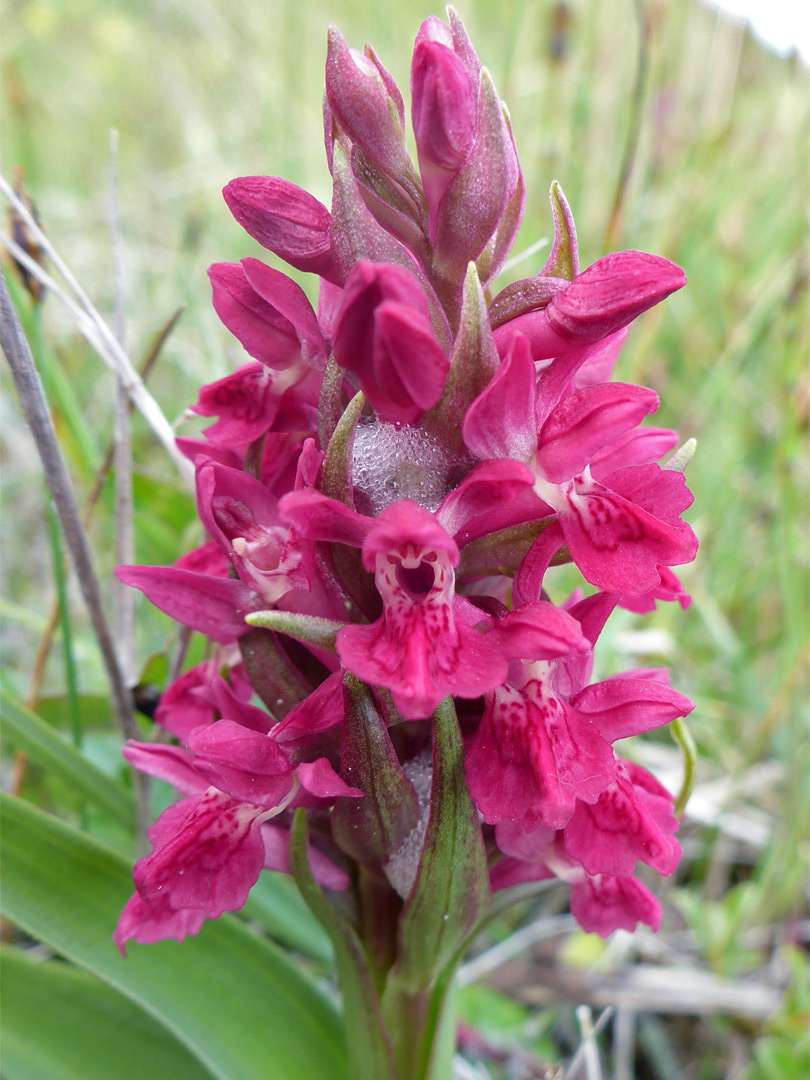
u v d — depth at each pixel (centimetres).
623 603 5
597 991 8
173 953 6
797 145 15
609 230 10
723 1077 8
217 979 6
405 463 5
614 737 5
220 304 5
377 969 5
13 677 9
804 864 9
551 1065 7
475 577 5
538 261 14
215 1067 5
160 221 16
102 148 20
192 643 8
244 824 5
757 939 9
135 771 7
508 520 5
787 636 11
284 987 6
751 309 13
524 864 5
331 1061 6
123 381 7
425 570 5
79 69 21
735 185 15
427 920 5
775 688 10
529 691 5
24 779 8
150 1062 6
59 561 7
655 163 13
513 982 8
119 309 8
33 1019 6
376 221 5
